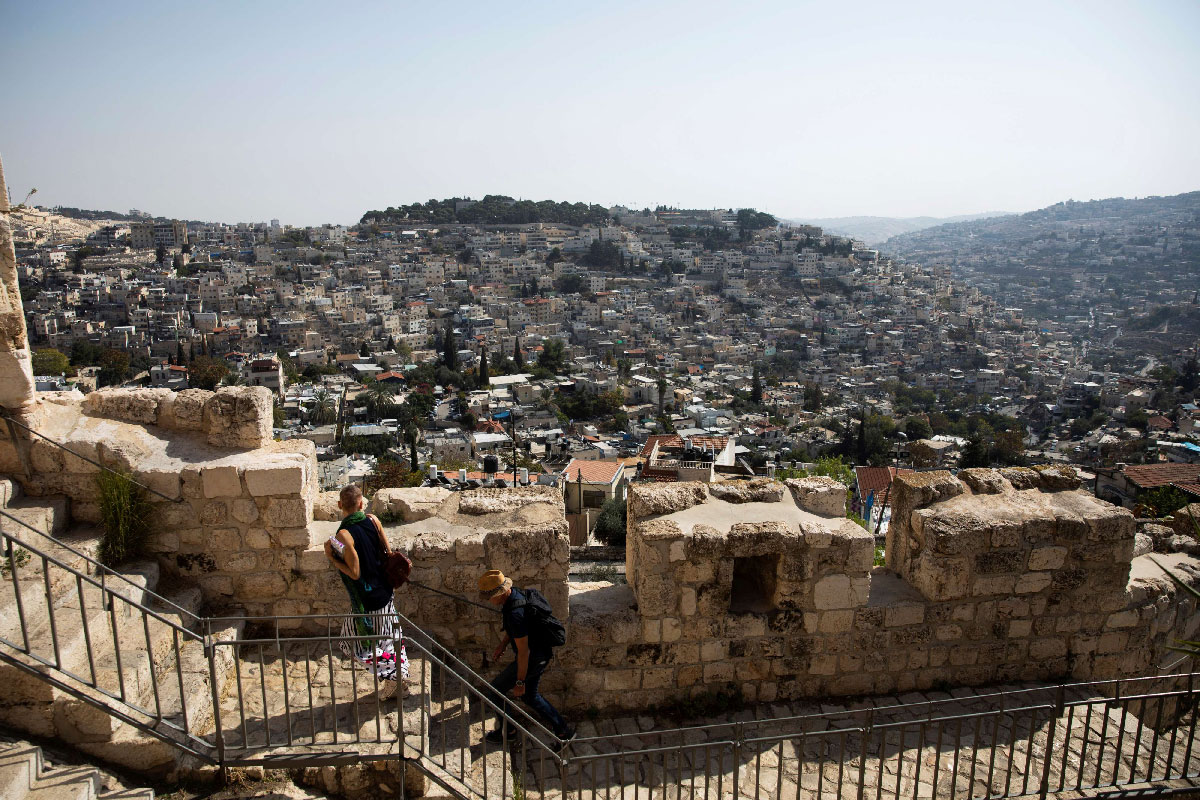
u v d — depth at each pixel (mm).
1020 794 5766
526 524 6859
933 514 7324
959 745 5930
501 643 6461
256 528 6863
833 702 7117
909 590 7441
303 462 6918
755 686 7047
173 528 6801
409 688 6301
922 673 7301
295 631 7055
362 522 6184
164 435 7188
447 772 5371
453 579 6668
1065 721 6996
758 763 5477
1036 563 7301
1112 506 7539
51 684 4836
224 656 6250
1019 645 7457
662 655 6871
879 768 5426
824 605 6980
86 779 4742
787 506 7355
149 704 5363
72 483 6742
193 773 5207
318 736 5531
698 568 6730
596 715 6816
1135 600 7691
